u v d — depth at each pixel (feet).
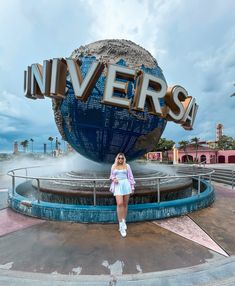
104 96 18.58
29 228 16.14
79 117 20.85
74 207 17.43
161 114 20.38
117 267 11.23
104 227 16.22
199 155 146.61
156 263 11.59
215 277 10.46
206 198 21.29
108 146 21.71
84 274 10.67
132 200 19.15
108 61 21.09
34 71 21.44
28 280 10.25
